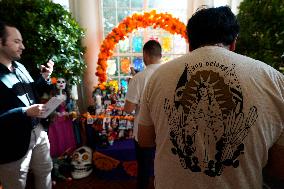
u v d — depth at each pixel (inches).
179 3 128.1
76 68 103.3
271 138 26.9
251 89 26.1
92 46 119.0
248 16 87.5
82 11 115.5
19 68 65.1
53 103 57.9
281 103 26.1
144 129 33.7
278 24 82.9
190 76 27.8
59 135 104.3
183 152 28.0
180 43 133.0
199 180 27.4
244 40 88.4
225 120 26.5
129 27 109.8
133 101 68.3
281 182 79.5
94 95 109.0
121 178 100.0
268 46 83.7
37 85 71.3
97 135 104.1
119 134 106.8
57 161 101.3
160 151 30.0
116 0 122.0
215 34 28.5
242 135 26.3
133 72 117.3
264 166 28.5
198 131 27.2
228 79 26.5
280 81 27.2
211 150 27.0
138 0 124.4
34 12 88.7
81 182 97.6
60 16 93.9
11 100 57.7
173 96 28.3
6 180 61.1
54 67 93.8
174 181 28.7
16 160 59.7
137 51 129.1
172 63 29.8
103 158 97.5
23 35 86.5
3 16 85.4
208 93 27.0
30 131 61.5
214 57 27.5
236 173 26.7
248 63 27.2
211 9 29.8
